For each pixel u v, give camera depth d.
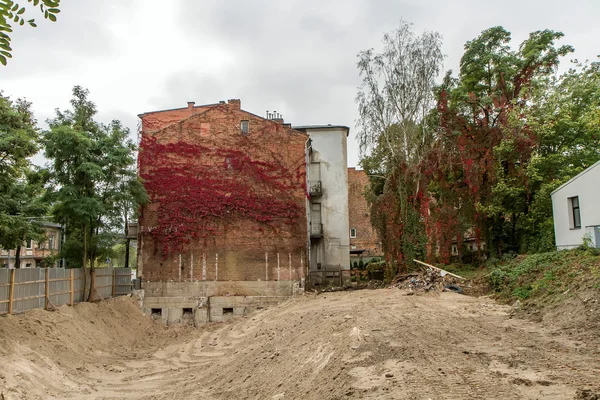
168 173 35.28
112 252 29.47
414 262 34.03
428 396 8.21
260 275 34.31
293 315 25.53
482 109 35.19
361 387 9.76
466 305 20.67
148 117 40.53
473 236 40.94
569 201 24.89
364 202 54.84
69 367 18.94
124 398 16.03
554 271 19.31
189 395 15.74
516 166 31.42
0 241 19.48
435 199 38.56
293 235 34.75
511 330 14.44
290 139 35.91
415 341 13.50
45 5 3.53
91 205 25.22
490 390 8.28
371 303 24.23
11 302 20.14
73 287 26.20
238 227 34.81
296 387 12.52
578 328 13.36
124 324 28.08
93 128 28.03
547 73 34.28
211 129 35.97
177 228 34.69
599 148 31.44
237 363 18.92
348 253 41.31
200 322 32.38
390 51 35.38
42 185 25.41
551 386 8.31
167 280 34.28
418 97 34.72
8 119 17.88
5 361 15.91
